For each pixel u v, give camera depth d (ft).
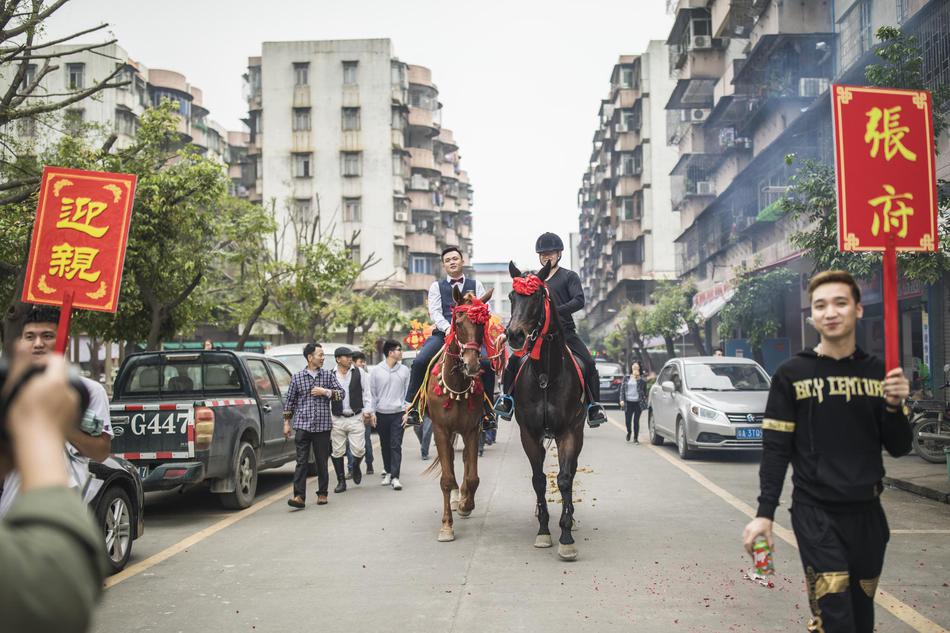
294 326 102.58
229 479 32.14
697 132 121.90
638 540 24.84
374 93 187.42
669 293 117.29
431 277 200.75
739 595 18.72
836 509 11.35
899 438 11.37
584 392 24.71
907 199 17.39
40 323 14.71
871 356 11.76
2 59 32.71
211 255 64.54
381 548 24.47
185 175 55.93
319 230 185.26
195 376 35.14
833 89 17.40
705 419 44.50
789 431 11.75
